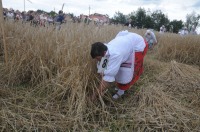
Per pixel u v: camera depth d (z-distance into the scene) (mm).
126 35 3574
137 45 3535
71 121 2984
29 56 4020
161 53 7457
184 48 7312
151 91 3793
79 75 3445
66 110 3236
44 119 3029
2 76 3947
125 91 4027
